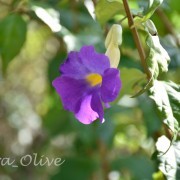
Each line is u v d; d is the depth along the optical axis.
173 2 0.67
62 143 1.10
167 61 0.46
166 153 0.48
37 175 1.18
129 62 0.65
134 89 0.54
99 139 0.77
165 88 0.46
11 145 1.28
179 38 0.69
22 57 1.28
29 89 1.35
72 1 0.68
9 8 0.70
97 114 0.47
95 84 0.47
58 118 0.80
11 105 1.33
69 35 0.61
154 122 0.65
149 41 0.45
